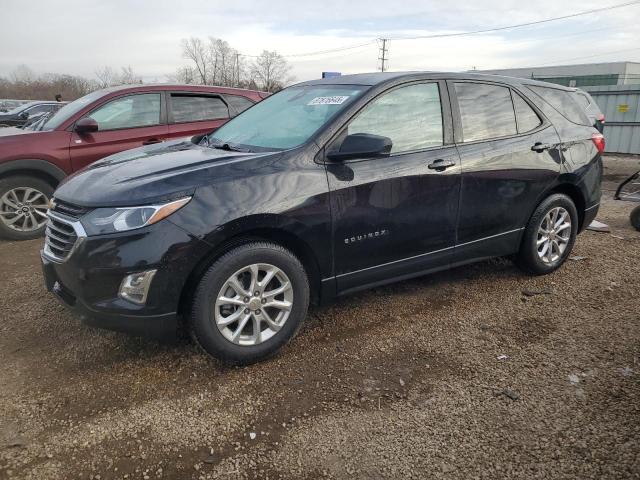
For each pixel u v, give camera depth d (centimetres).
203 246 282
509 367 313
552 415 267
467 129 390
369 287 358
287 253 312
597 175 475
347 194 325
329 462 236
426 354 329
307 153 320
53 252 310
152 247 273
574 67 4978
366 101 345
